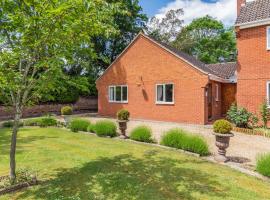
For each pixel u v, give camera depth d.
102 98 23.69
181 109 17.86
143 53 20.20
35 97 6.65
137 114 20.77
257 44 15.81
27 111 24.08
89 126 14.22
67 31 5.87
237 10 17.67
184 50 42.72
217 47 48.44
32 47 5.94
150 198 5.48
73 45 6.29
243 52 16.39
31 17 5.47
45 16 5.49
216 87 20.34
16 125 6.43
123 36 33.62
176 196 5.59
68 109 17.09
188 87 17.45
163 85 18.94
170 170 7.31
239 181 6.52
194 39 45.66
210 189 5.98
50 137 12.76
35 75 6.34
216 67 24.77
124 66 21.73
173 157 8.70
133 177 6.73
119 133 13.20
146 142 11.23
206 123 16.98
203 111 16.72
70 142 11.40
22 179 6.43
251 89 16.06
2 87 5.73
